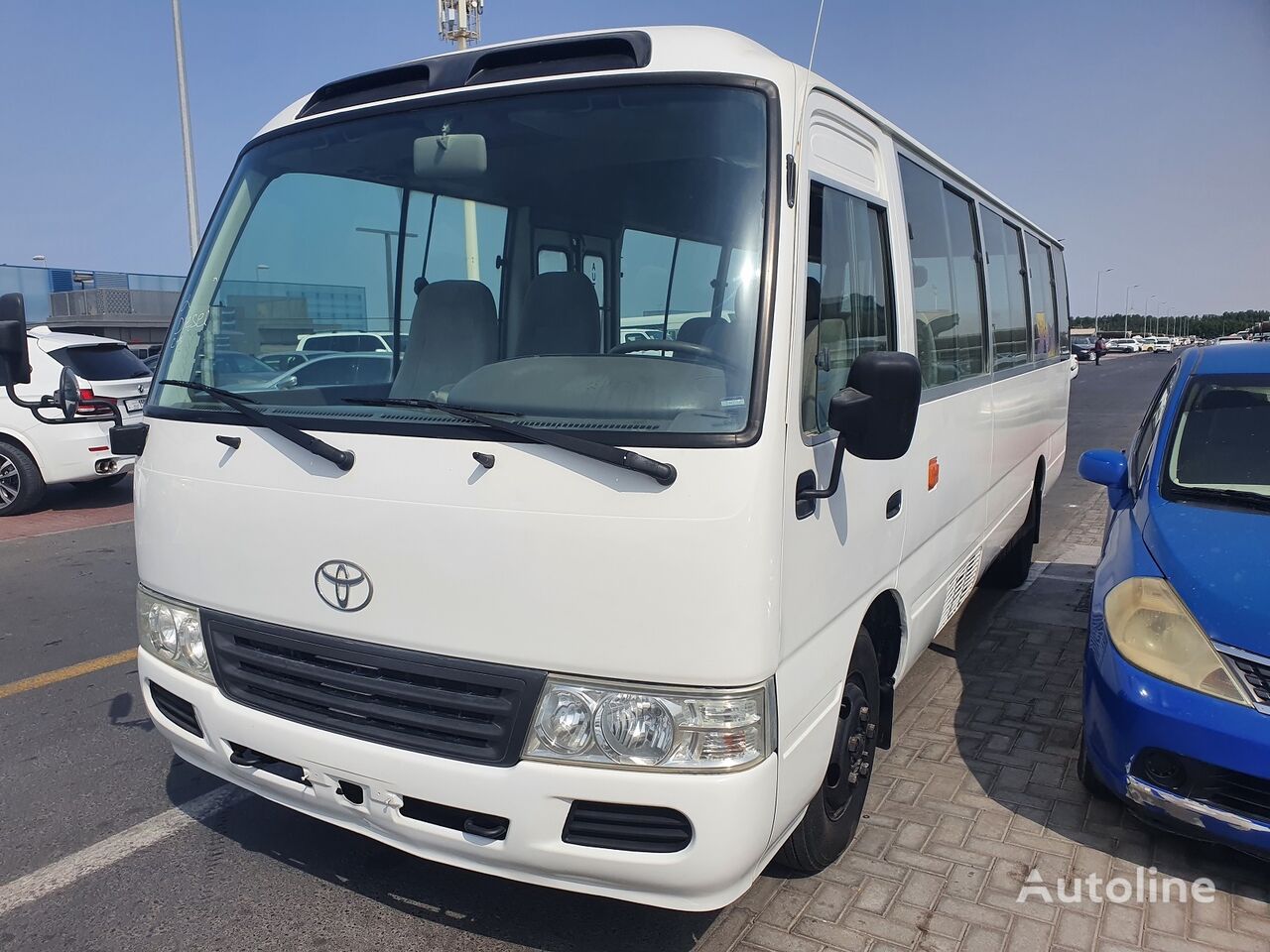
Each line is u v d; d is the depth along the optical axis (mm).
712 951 2955
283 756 2775
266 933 3096
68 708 5102
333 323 3062
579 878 2465
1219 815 3070
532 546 2363
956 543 4617
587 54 2865
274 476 2742
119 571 8195
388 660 2566
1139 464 4531
